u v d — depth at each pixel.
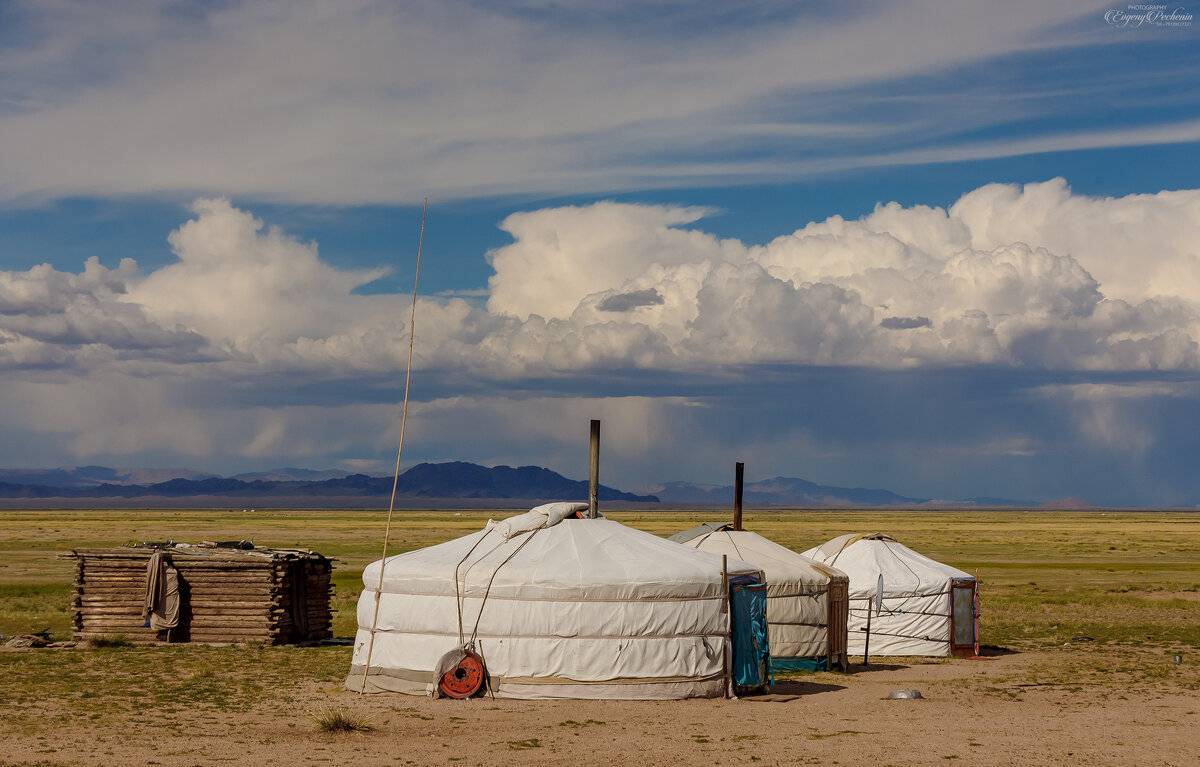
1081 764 14.19
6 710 17.61
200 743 15.02
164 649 26.91
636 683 19.91
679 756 14.54
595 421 24.44
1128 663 27.36
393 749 14.84
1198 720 17.98
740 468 28.78
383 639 20.88
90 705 18.27
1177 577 60.97
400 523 158.12
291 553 29.28
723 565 20.97
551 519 22.16
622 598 20.05
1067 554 86.75
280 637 28.33
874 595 30.14
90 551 28.59
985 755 14.75
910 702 20.14
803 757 14.54
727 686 20.75
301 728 16.44
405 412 20.61
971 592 30.20
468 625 20.27
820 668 25.52
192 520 173.00
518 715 18.03
